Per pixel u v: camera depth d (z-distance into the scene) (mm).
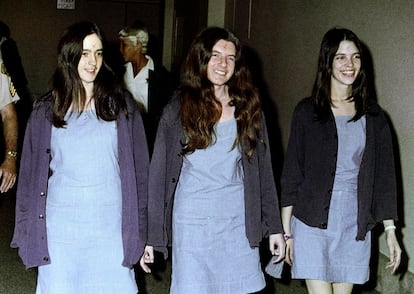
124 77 6141
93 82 3273
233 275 3461
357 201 3582
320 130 3584
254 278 3512
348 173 3578
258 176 3473
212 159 3393
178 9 11859
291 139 3672
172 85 6262
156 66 6246
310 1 6441
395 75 4969
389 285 5086
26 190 3336
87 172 3260
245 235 3471
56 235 3285
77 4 12352
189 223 3406
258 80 7934
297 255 3648
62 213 3271
